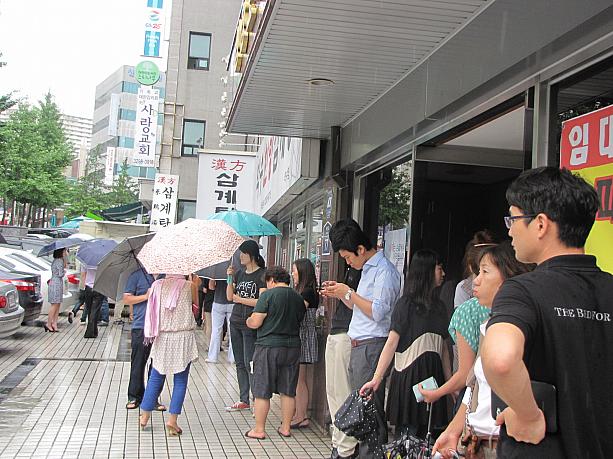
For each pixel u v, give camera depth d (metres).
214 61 24.66
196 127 24.58
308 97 6.79
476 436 2.87
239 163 18.83
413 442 4.07
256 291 7.79
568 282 1.95
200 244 6.42
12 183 38.66
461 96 4.74
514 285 1.96
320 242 9.65
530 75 4.18
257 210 16.95
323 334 7.20
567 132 3.85
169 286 6.57
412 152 6.36
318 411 7.26
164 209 22.22
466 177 7.13
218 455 5.98
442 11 4.44
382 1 4.31
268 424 7.22
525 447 1.90
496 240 5.02
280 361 6.61
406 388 4.56
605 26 3.44
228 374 10.36
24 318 13.27
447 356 4.67
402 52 5.30
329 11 4.50
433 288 4.67
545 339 1.88
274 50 5.35
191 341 6.62
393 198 7.01
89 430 6.64
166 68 26.12
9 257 15.88
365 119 7.15
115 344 13.62
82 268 17.44
